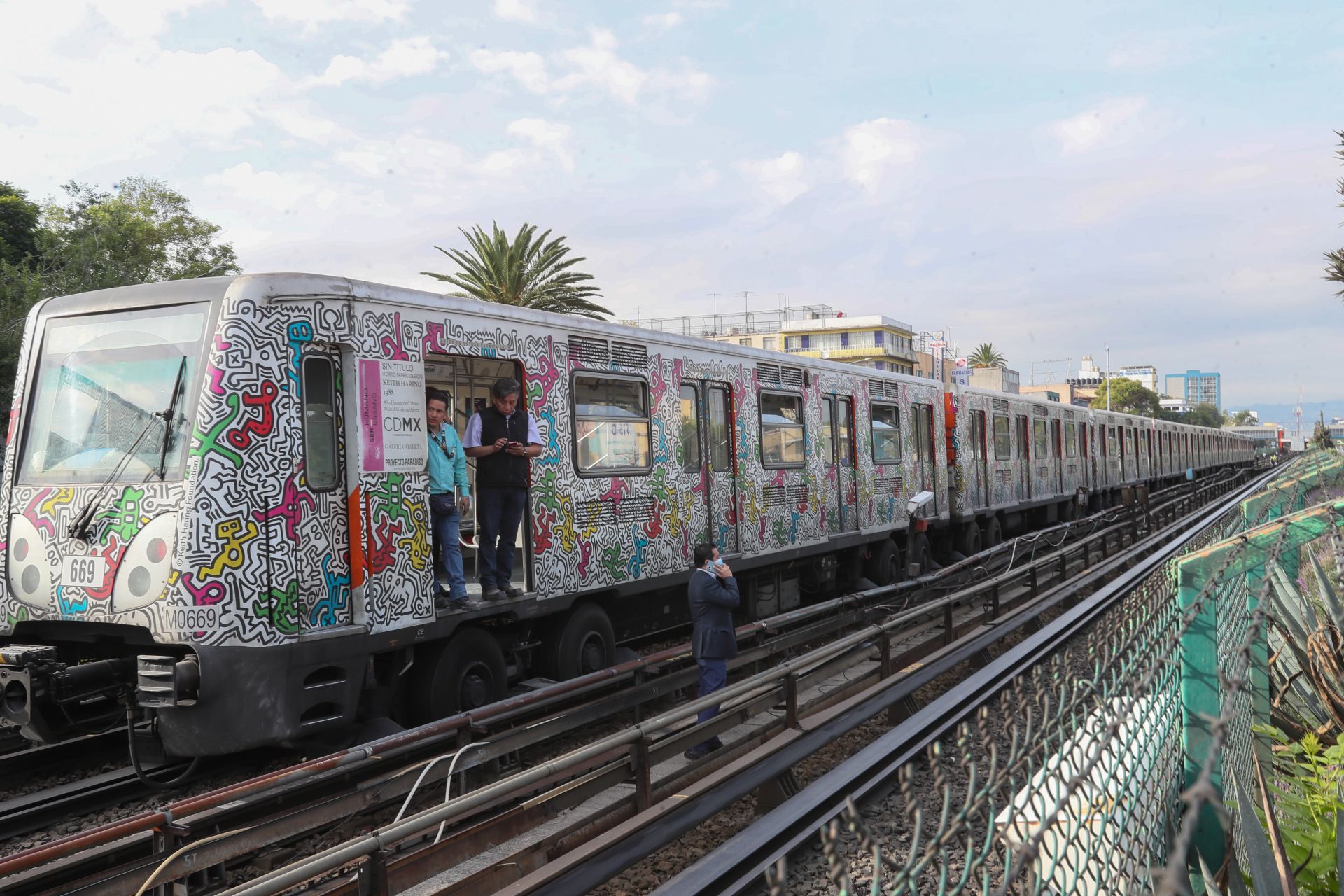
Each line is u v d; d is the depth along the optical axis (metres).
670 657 8.27
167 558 5.91
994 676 8.54
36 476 6.71
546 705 6.86
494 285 35.28
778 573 12.00
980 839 3.33
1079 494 24.69
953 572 12.73
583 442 8.45
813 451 12.48
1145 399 111.31
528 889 4.60
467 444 7.42
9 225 26.97
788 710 7.33
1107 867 2.91
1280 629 5.08
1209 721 3.60
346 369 6.45
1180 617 3.59
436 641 7.15
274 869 5.41
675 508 9.66
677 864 5.52
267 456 6.03
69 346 6.84
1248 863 3.27
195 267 33.19
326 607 6.21
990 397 19.36
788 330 76.50
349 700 6.30
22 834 5.87
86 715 6.64
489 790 4.59
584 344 8.53
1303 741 4.45
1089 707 3.58
